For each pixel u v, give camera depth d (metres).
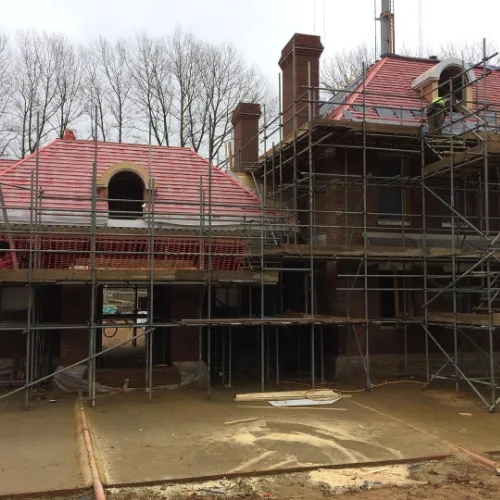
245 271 13.55
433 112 16.08
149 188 15.13
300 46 18.14
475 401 12.88
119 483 7.37
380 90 17.33
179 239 14.60
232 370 16.56
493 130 16.16
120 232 13.84
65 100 34.12
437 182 16.25
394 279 16.02
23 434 9.86
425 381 15.22
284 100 19.12
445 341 16.19
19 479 7.52
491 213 16.61
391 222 16.02
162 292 16.33
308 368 16.83
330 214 15.91
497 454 8.85
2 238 13.45
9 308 14.35
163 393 13.63
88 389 13.10
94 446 9.00
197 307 14.95
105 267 14.01
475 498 7.01
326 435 9.84
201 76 35.84
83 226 13.90
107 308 30.06
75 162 16.09
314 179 15.63
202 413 11.55
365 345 15.23
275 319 13.38
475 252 13.07
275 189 18.88
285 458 8.50
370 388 14.03
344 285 15.55
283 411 11.78
